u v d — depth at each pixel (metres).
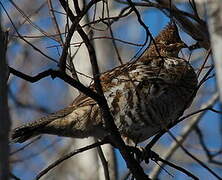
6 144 5.50
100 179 13.03
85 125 11.34
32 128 11.23
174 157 14.81
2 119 5.56
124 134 11.53
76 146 14.81
